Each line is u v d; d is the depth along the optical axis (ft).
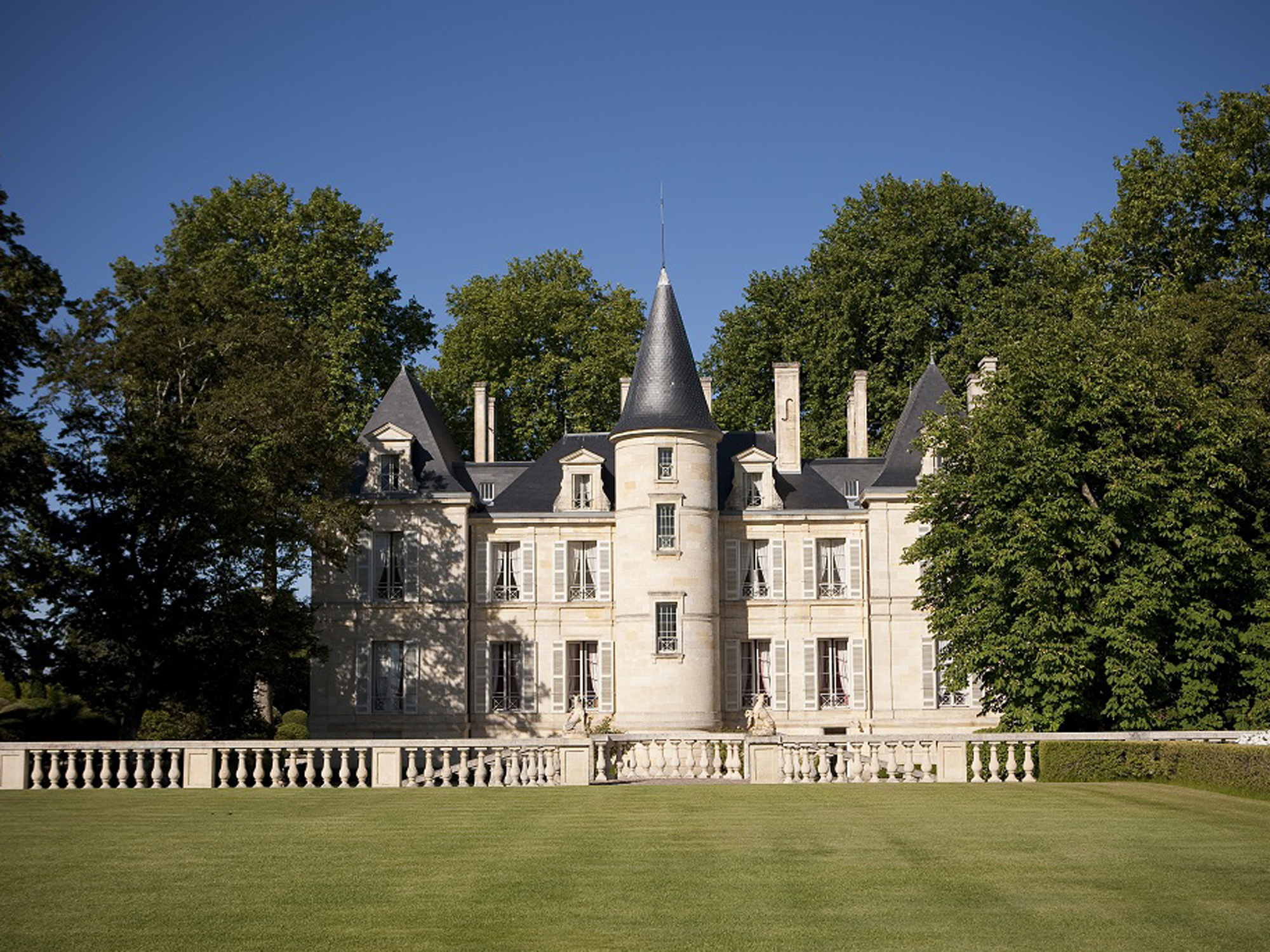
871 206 222.48
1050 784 91.66
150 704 139.03
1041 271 206.49
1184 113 171.53
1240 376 134.10
